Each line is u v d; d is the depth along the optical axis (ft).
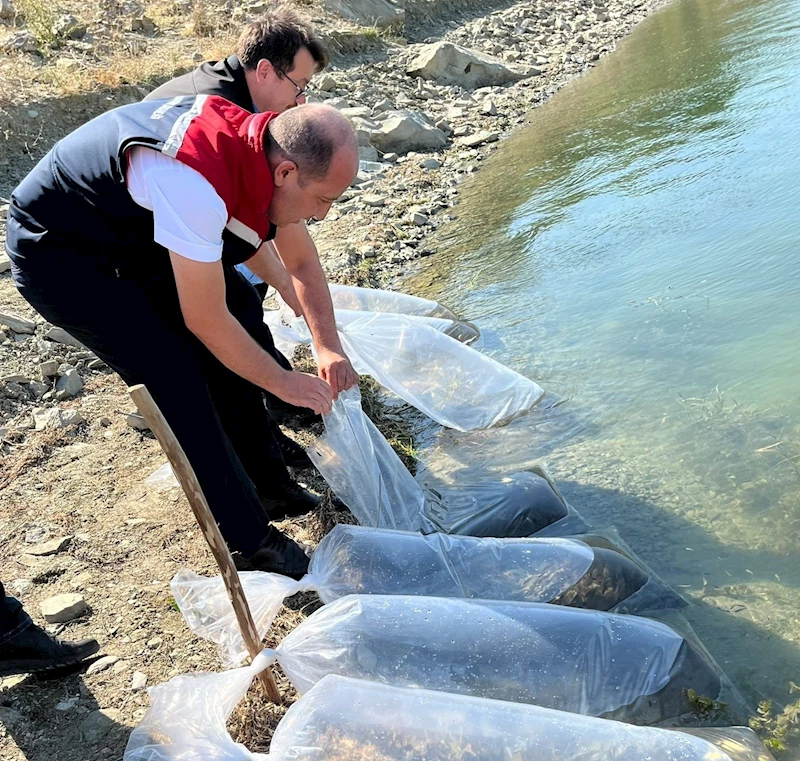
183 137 7.51
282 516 11.12
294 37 10.48
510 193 23.81
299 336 15.23
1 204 22.33
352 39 38.45
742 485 10.74
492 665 7.59
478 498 10.97
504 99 35.53
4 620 8.28
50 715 8.26
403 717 6.62
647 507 10.68
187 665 8.73
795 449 11.19
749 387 12.65
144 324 8.64
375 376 13.43
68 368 15.24
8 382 14.65
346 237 22.22
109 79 28.32
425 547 9.21
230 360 8.27
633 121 27.81
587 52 42.50
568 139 27.84
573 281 17.43
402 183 26.12
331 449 10.48
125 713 8.20
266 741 7.73
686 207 19.51
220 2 37.99
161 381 8.71
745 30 37.11
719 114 25.85
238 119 7.89
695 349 13.88
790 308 14.33
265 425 10.45
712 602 9.02
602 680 7.61
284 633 9.00
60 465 12.75
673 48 38.19
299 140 7.69
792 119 23.31
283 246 10.10
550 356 14.74
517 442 12.59
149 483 11.92
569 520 10.62
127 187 7.80
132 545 10.69
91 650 8.82
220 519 9.18
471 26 46.14
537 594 8.84
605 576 9.02
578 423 12.78
